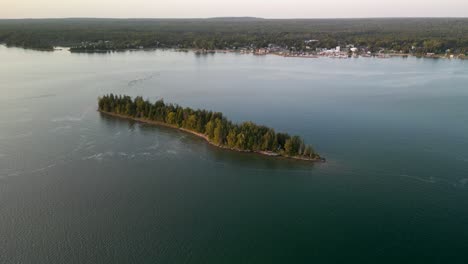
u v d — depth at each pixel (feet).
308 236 380.99
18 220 394.32
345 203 436.35
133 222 395.96
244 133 562.66
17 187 452.76
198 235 379.55
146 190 456.45
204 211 418.31
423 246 367.86
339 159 543.39
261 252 358.64
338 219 407.64
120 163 522.47
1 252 351.67
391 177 491.72
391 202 437.17
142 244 365.20
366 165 524.11
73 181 470.39
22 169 495.00
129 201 432.66
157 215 408.67
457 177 490.90
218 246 365.20
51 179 472.85
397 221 403.95
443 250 362.33
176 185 470.39
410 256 355.36
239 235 380.78
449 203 434.71
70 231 380.17
